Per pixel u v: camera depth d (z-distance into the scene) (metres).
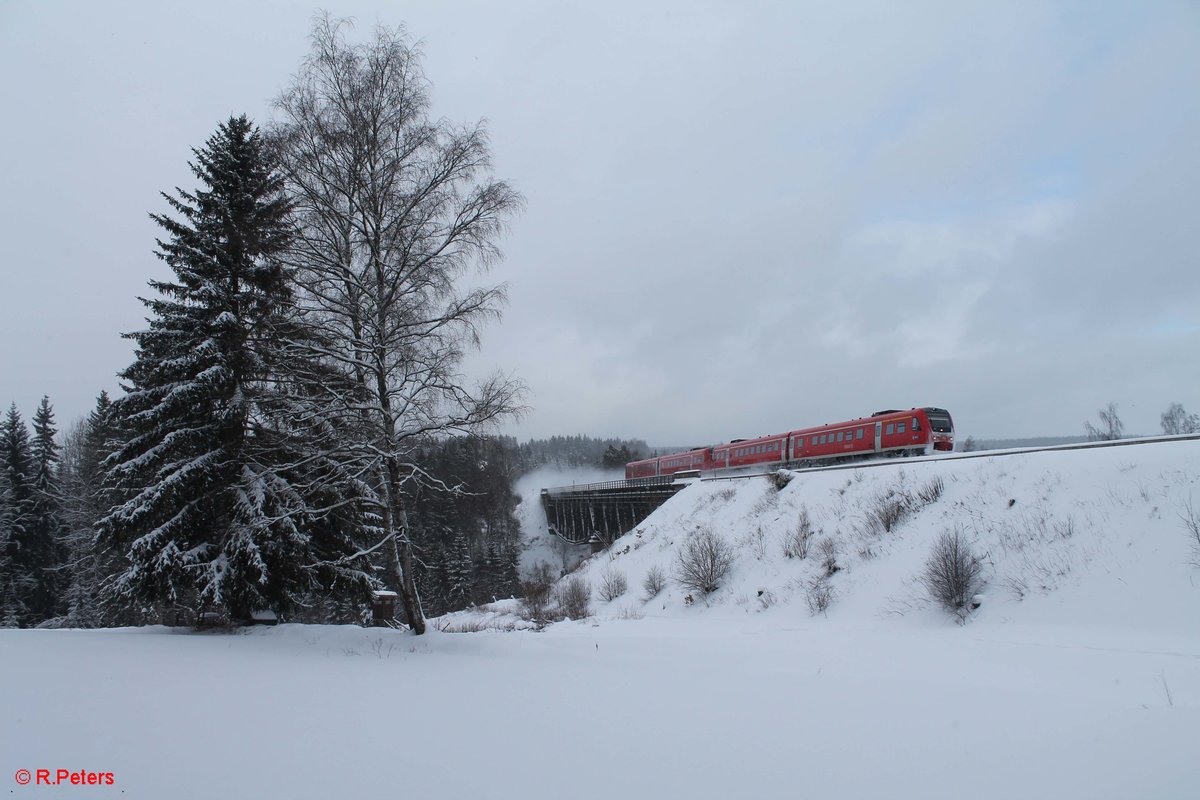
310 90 13.34
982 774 4.61
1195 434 15.88
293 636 13.88
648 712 6.60
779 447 36.44
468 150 14.02
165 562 13.92
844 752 5.19
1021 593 14.23
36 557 33.44
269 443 15.05
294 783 4.39
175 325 15.37
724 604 21.53
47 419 37.53
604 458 116.94
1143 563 12.91
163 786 4.29
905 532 19.09
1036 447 19.08
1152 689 8.45
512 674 9.29
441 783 4.44
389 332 13.62
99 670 8.78
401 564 14.19
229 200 15.42
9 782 4.30
